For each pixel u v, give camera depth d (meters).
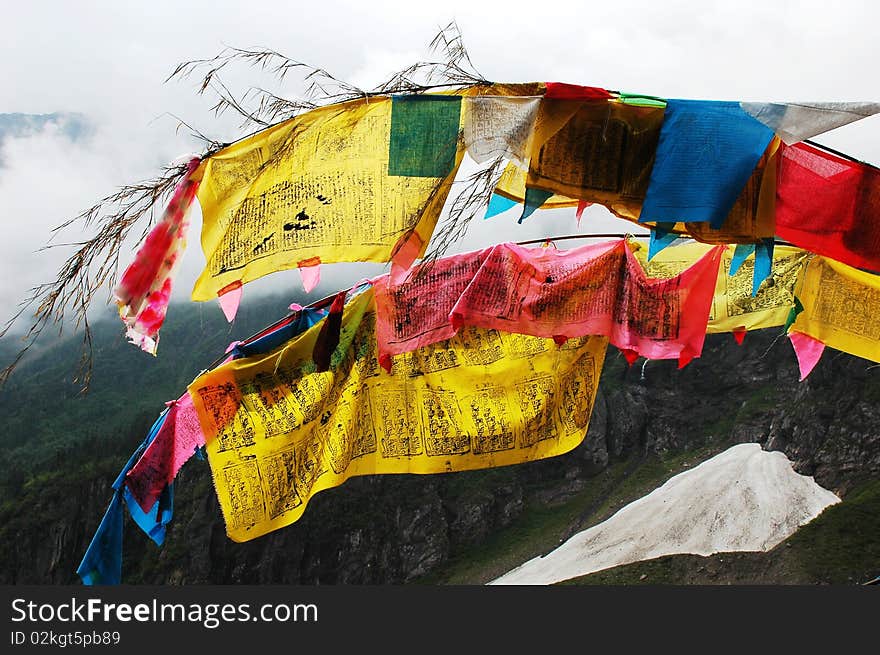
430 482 105.75
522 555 95.38
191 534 94.25
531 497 106.19
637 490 101.62
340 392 6.56
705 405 111.75
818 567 72.56
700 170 4.50
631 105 4.41
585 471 108.31
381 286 6.44
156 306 4.14
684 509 91.62
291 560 95.19
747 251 5.32
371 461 6.64
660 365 117.31
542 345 6.84
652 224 4.73
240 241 4.34
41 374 119.50
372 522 99.69
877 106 4.17
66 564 93.56
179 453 6.48
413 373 6.71
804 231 4.87
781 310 6.88
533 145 4.45
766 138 4.46
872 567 70.56
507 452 6.69
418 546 98.25
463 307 6.10
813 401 98.31
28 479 100.88
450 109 4.31
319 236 4.42
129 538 96.31
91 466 100.62
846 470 89.06
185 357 128.38
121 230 3.98
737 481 93.00
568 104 4.38
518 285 6.23
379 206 4.42
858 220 4.79
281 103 4.18
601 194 4.59
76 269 3.85
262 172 4.33
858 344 6.68
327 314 6.40
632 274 6.29
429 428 6.68
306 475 6.41
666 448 108.06
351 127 4.38
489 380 6.74
